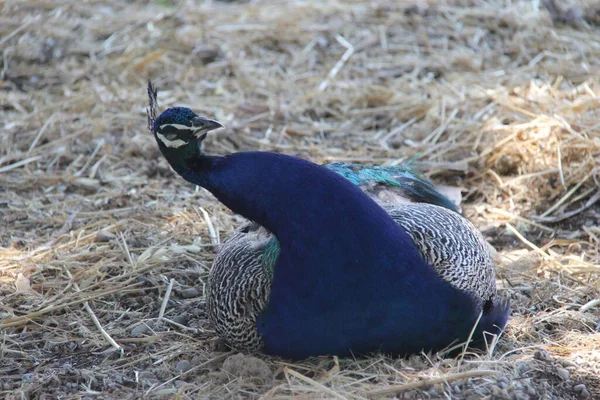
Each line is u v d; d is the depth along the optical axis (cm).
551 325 1098
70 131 1727
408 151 1609
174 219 1427
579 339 1047
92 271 1260
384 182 1136
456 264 945
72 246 1343
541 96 1702
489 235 1381
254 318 963
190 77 1931
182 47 2056
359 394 920
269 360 1005
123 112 1794
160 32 2133
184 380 1005
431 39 2064
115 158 1641
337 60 1995
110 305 1197
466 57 1947
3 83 1941
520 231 1390
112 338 1114
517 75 1853
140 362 1054
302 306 922
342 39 2078
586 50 1967
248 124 1734
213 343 1084
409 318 922
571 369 973
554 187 1463
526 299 1171
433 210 1025
